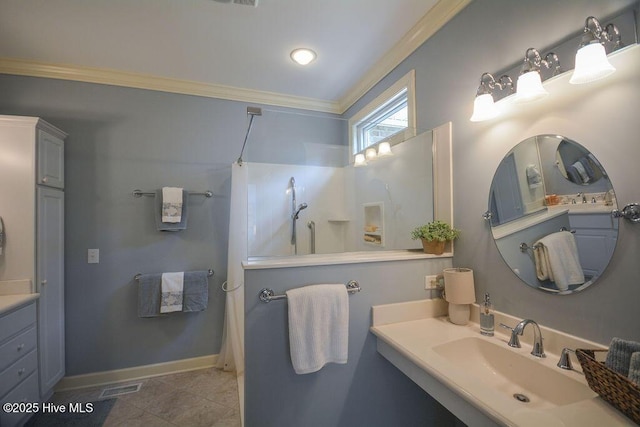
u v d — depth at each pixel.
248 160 2.29
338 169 2.51
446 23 1.77
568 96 1.14
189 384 2.31
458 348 1.36
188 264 2.59
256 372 1.38
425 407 1.66
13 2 1.65
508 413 0.84
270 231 2.27
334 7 1.75
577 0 1.11
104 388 2.27
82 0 1.65
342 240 2.35
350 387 1.52
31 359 1.86
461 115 1.67
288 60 2.31
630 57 0.96
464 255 1.66
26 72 2.27
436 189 1.85
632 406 0.76
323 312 1.42
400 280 1.64
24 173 1.91
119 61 2.29
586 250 1.09
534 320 1.29
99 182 2.41
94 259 2.37
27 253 1.89
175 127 2.61
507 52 1.39
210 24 1.88
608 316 1.03
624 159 0.98
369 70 2.48
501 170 1.43
